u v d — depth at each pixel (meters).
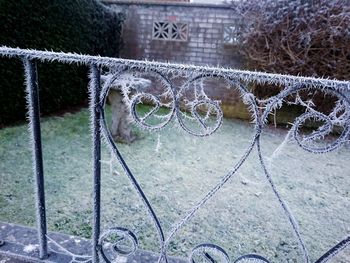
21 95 3.42
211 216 1.98
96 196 0.84
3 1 2.94
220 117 0.73
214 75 0.68
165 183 2.42
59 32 3.84
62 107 4.49
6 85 3.18
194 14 5.09
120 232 0.86
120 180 2.36
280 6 4.25
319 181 2.72
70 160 2.66
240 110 5.16
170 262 0.97
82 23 4.32
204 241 1.71
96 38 4.76
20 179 2.17
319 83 0.65
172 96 0.72
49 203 1.93
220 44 5.07
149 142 3.43
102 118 0.78
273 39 4.39
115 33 5.34
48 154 2.73
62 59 0.73
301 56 4.30
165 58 5.39
